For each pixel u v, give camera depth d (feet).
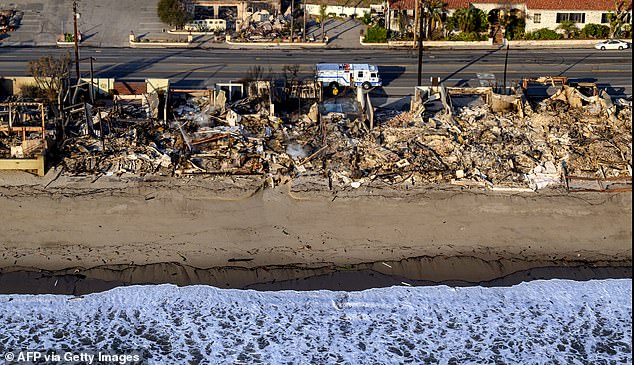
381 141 172.55
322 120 181.37
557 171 161.99
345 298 131.64
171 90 193.16
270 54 245.65
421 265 138.62
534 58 242.37
